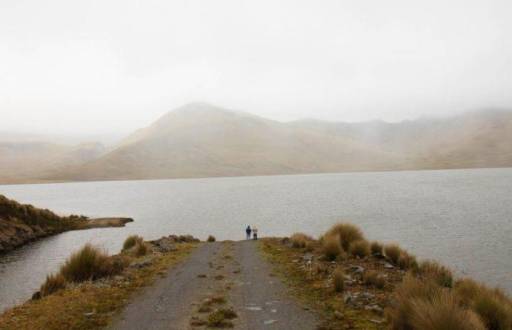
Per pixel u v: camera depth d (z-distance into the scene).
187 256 18.33
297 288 10.52
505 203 66.69
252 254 18.17
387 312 7.43
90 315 8.41
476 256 29.12
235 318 8.01
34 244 43.25
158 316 8.30
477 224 45.31
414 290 7.56
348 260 14.24
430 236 38.25
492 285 21.72
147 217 67.38
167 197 114.31
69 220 60.47
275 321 7.71
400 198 82.81
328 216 57.25
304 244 19.17
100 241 43.72
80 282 12.01
